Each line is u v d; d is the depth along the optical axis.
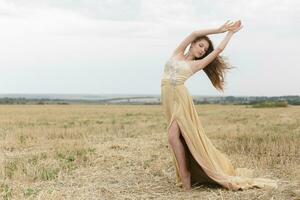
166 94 7.86
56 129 20.27
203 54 8.00
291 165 9.77
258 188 7.61
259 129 20.56
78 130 20.12
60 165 10.16
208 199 7.00
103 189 7.75
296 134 16.78
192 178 8.03
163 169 9.56
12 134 17.86
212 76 8.30
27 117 34.19
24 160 10.95
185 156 7.84
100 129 21.30
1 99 131.38
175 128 7.73
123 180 8.53
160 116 37.50
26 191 7.66
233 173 8.14
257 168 9.51
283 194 7.12
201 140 7.81
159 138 17.03
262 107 71.38
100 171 9.45
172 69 7.80
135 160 10.85
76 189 7.80
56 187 8.00
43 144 15.01
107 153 12.19
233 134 17.41
